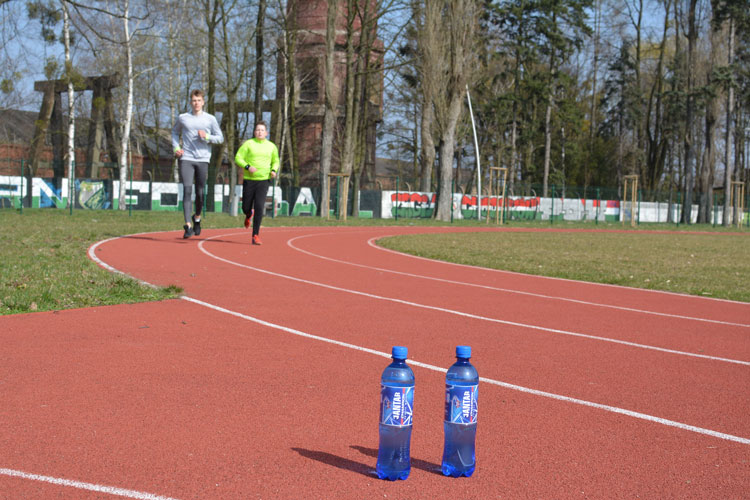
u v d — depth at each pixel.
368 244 18.31
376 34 40.34
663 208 58.84
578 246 22.00
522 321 7.72
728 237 34.75
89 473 3.15
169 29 37.66
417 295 9.29
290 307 7.77
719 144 69.50
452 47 38.81
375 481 3.16
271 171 14.52
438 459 3.48
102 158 52.22
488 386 4.94
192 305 7.54
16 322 6.32
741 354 6.43
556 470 3.39
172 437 3.66
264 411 4.16
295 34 41.41
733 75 50.00
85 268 9.42
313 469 3.29
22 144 50.84
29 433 3.64
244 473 3.21
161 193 42.19
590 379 5.25
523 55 58.56
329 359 5.51
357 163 45.75
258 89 38.69
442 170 39.97
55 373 4.79
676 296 10.59
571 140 72.94
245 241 15.65
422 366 5.46
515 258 16.11
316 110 50.31
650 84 72.00
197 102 13.70
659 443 3.86
